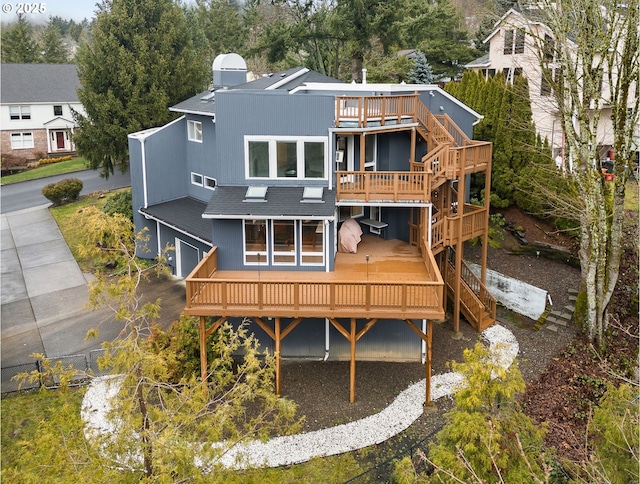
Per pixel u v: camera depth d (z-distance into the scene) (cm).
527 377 1645
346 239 1895
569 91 1777
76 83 5069
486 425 970
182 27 3183
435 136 1939
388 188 1792
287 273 1723
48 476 786
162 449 749
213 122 2302
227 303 1492
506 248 2336
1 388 1563
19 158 4503
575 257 2172
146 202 2480
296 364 1714
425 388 1577
